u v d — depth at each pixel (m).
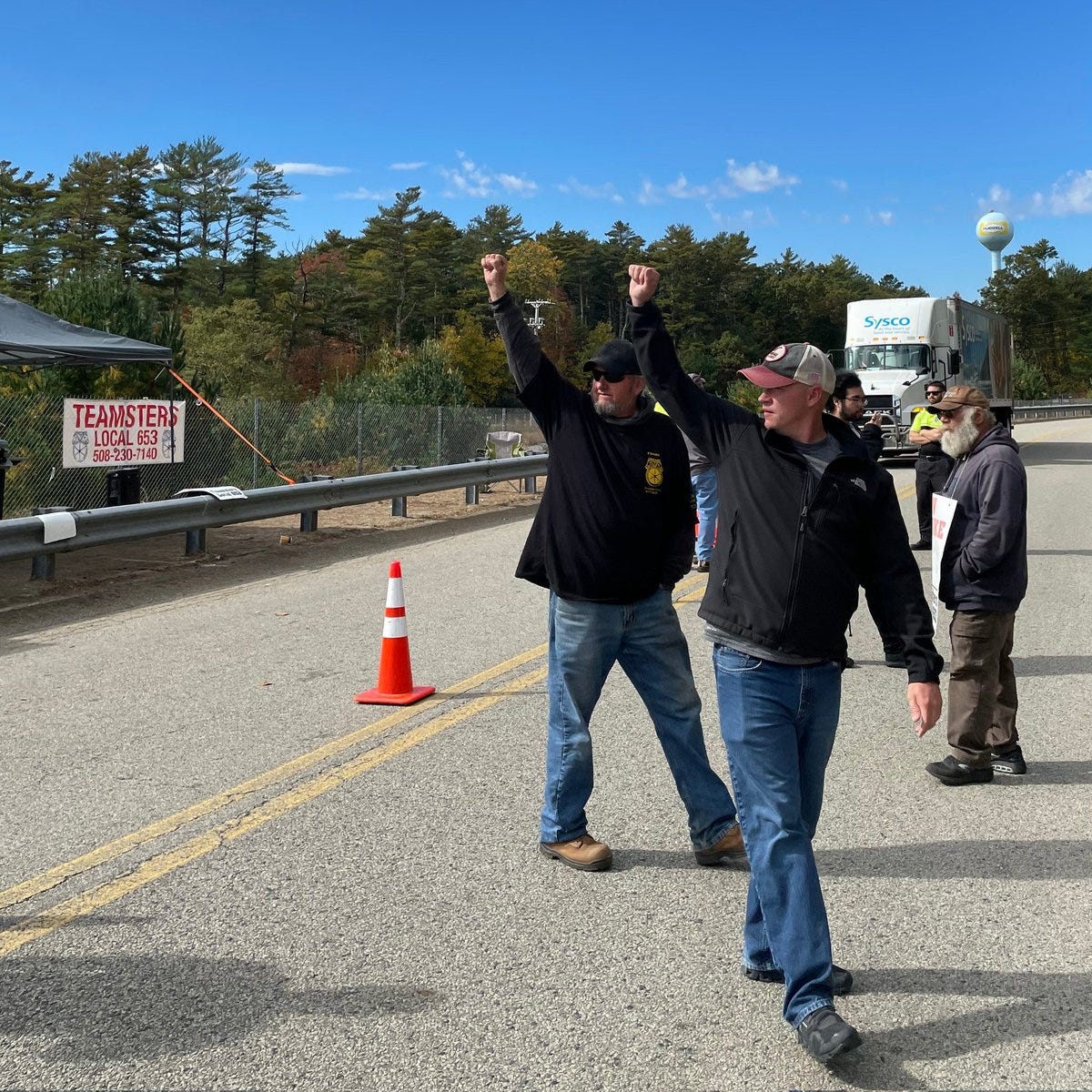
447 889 4.02
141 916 3.79
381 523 15.33
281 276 92.06
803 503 3.12
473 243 116.25
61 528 9.93
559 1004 3.25
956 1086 2.87
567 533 4.07
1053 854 4.36
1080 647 8.01
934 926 3.75
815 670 3.14
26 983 3.35
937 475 11.76
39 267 86.88
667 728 4.23
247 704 6.42
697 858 4.26
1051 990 3.33
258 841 4.44
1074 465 24.97
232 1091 2.82
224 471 18.02
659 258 111.19
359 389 31.27
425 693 6.61
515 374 4.11
